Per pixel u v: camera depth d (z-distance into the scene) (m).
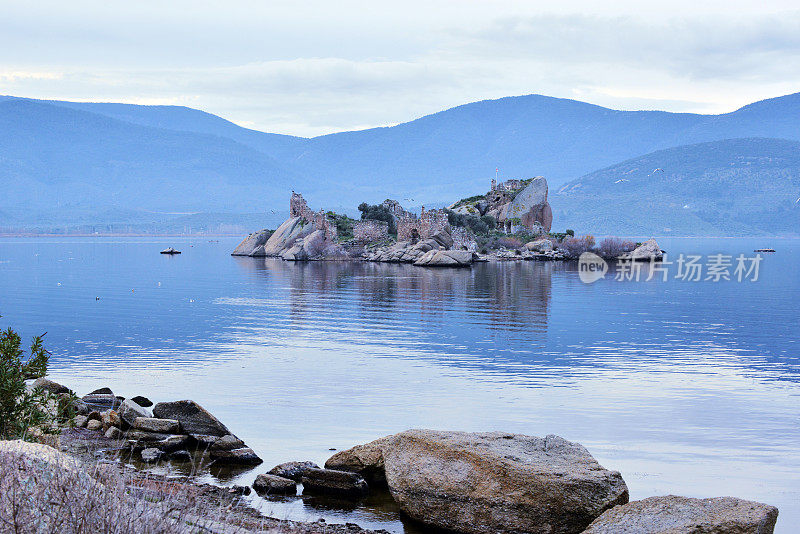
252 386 34.22
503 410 30.27
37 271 133.38
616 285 103.44
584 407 31.03
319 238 173.12
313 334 51.94
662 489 21.34
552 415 29.64
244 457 22.47
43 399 18.66
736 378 37.62
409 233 168.12
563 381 36.41
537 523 16.20
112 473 11.67
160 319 60.81
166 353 43.44
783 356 44.72
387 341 48.88
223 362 40.50
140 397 30.20
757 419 29.36
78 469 10.98
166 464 21.58
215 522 12.09
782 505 20.14
